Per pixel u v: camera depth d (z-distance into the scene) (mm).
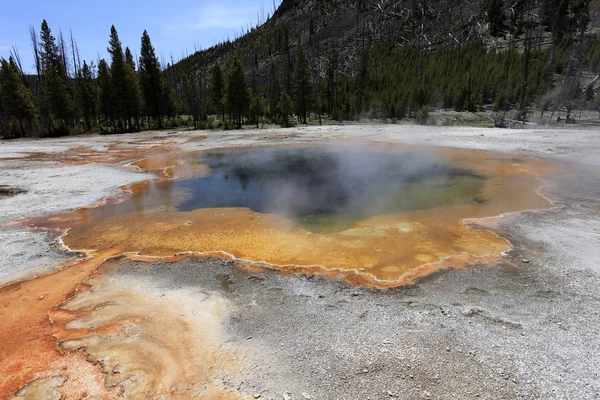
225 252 6617
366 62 57656
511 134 22844
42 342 4195
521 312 4488
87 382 3561
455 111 39250
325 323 4375
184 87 55062
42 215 9008
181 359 3840
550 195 9633
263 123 38812
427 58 57625
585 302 4645
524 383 3391
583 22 42938
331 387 3396
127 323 4512
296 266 5938
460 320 4363
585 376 3445
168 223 8352
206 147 21578
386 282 5332
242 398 3299
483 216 8195
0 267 6152
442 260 6000
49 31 35781
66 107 31172
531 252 6145
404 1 87062
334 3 103000
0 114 32656
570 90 34094
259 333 4234
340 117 42625
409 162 15742
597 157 14672
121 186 12070
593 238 6609
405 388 3363
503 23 64250
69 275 5863
